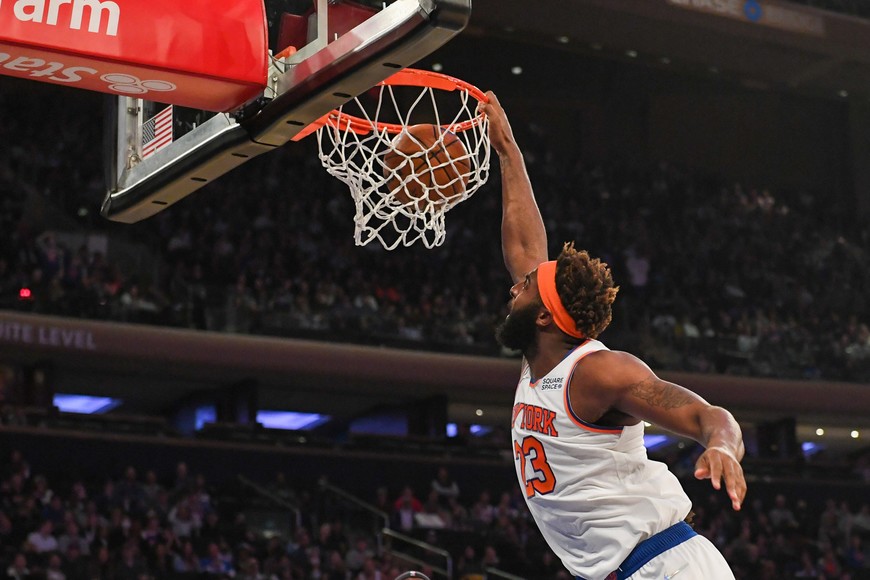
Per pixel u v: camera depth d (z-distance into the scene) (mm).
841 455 25094
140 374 18250
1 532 13047
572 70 25344
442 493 17750
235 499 15938
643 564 2418
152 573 13117
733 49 22172
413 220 3779
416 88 4344
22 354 16453
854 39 22484
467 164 3729
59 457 15891
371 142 3820
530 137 24641
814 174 27375
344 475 17922
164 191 3518
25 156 18906
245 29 3031
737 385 20141
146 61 2936
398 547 15633
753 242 24078
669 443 22938
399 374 18797
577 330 2445
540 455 2492
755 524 18469
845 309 23328
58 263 16953
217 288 17859
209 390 19625
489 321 20047
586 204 23828
